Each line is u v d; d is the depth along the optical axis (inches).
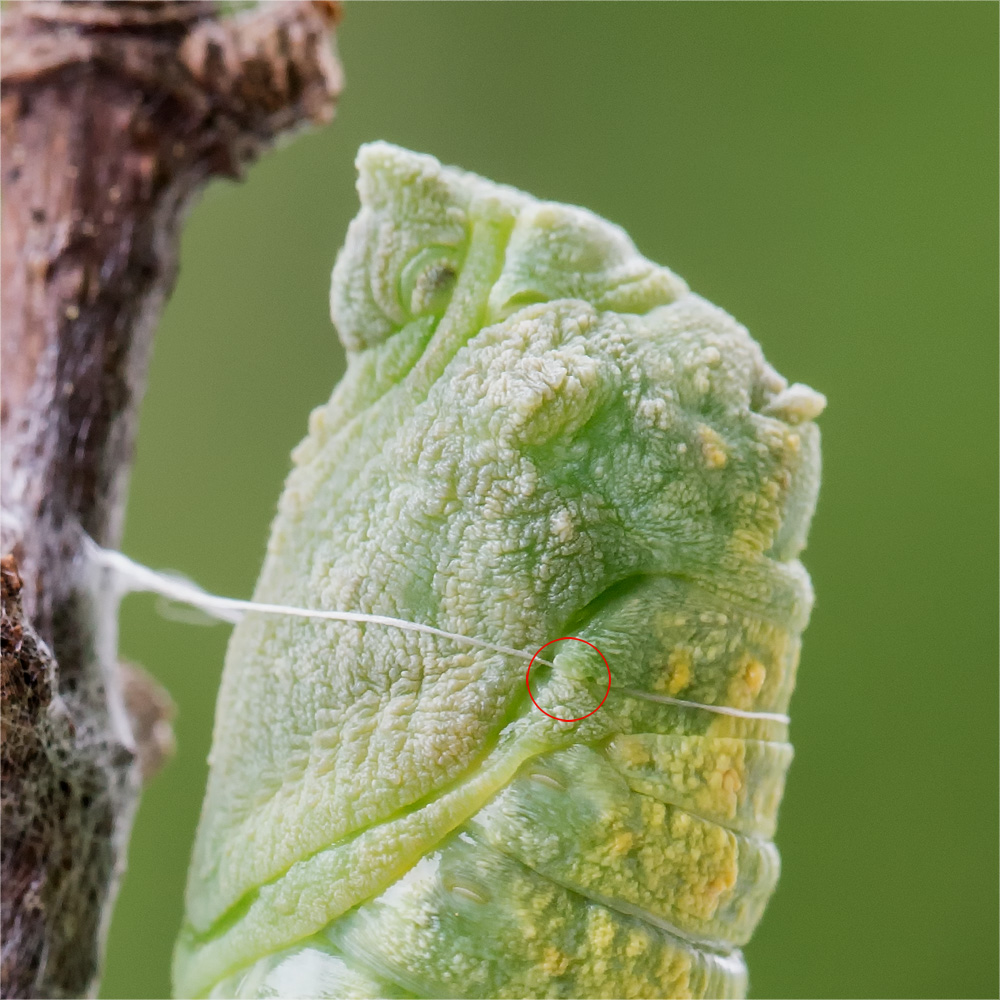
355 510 2.9
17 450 3.0
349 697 2.8
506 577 2.8
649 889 2.8
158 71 3.0
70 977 2.9
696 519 2.8
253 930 2.8
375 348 2.9
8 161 3.0
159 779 4.4
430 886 2.8
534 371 2.8
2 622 2.9
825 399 2.9
